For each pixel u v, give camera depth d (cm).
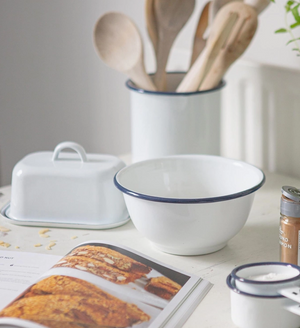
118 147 137
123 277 54
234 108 101
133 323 46
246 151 102
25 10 146
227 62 82
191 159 72
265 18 93
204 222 57
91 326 46
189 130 83
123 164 75
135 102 86
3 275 57
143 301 50
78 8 132
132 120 89
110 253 59
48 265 60
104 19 84
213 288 55
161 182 72
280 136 93
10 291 53
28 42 150
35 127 159
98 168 71
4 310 48
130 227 72
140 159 88
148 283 53
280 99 91
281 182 89
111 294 51
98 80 135
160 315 48
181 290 53
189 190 73
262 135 97
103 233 70
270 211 76
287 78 88
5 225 73
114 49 85
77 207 72
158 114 83
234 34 80
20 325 45
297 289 45
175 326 47
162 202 56
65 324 45
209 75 84
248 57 100
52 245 66
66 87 145
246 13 78
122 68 85
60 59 143
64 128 151
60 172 71
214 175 72
